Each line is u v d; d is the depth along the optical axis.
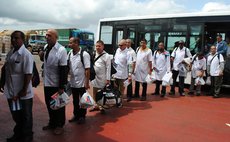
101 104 7.65
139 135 6.16
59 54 5.69
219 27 12.09
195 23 12.51
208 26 12.34
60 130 6.02
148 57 9.64
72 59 6.57
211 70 10.97
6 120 6.86
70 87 6.68
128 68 9.05
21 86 5.08
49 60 5.77
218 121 7.52
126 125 6.86
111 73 7.68
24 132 5.26
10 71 5.06
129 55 9.11
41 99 9.57
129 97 9.66
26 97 5.14
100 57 7.49
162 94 10.71
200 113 8.34
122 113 8.01
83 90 6.66
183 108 8.91
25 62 4.96
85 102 6.43
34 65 5.38
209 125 7.12
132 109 8.54
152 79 9.70
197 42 12.38
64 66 5.71
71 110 8.15
